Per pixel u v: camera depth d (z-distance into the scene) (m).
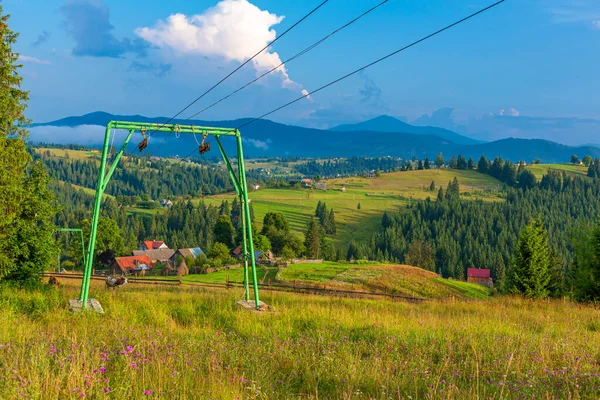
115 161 20.02
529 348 10.62
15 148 22.27
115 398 6.11
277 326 14.55
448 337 11.88
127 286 36.69
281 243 128.12
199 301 20.84
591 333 14.68
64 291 23.27
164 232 192.75
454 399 7.13
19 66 23.03
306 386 8.22
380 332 12.87
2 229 23.20
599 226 33.12
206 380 7.41
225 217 134.75
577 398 7.12
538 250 43.66
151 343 9.47
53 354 7.84
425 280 66.12
